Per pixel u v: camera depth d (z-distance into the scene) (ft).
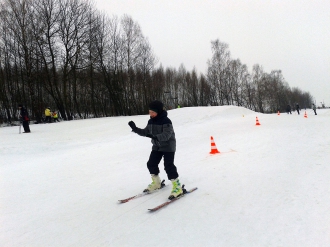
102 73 116.78
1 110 96.37
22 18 84.99
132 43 124.36
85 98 138.72
